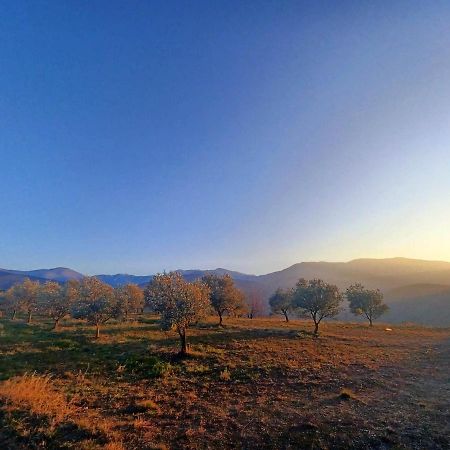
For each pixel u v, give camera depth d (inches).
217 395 842.2
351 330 2361.0
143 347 1493.6
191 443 557.6
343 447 541.0
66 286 2292.1
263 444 553.9
